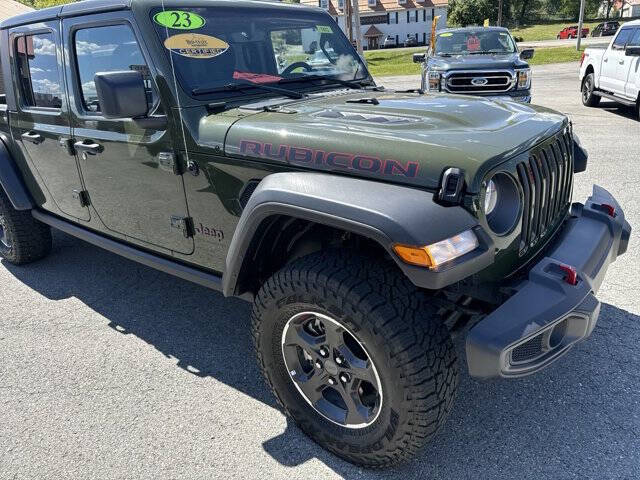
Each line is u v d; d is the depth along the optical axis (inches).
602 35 1899.6
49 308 152.7
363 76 146.1
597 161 273.7
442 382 79.0
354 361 85.0
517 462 91.1
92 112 126.4
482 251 76.3
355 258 83.4
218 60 115.2
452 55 401.7
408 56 1438.2
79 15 121.0
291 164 90.4
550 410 103.0
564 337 83.0
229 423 103.8
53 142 140.6
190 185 107.8
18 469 94.2
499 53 400.2
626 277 151.7
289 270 86.4
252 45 123.6
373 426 85.3
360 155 83.7
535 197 91.7
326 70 139.3
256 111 106.1
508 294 85.1
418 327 77.5
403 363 76.7
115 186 126.0
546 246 100.9
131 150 116.5
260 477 90.5
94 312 149.6
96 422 105.3
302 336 91.0
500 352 74.2
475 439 96.8
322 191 80.7
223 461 94.2
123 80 96.6
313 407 94.0
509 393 108.3
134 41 109.9
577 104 474.9
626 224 113.3
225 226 105.3
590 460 90.6
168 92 105.5
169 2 113.2
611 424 98.5
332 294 80.4
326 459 94.0
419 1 2780.5
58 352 130.5
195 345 131.5
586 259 92.8
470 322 97.5
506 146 83.2
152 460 95.0
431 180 78.0
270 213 85.3
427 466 91.1
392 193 77.7
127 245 134.6
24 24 140.4
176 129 105.8
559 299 79.9
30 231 173.8
